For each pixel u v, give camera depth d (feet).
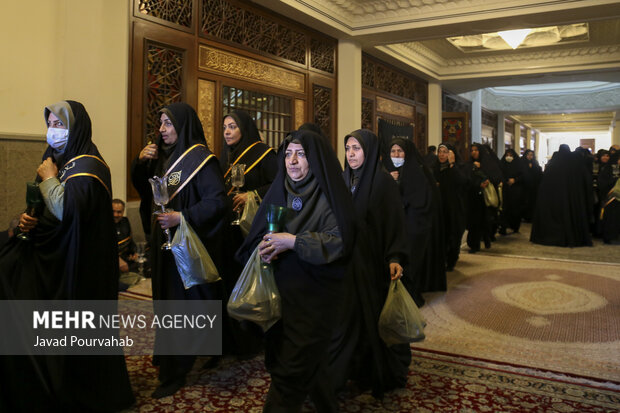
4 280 6.33
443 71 37.73
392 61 32.12
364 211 7.98
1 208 13.80
